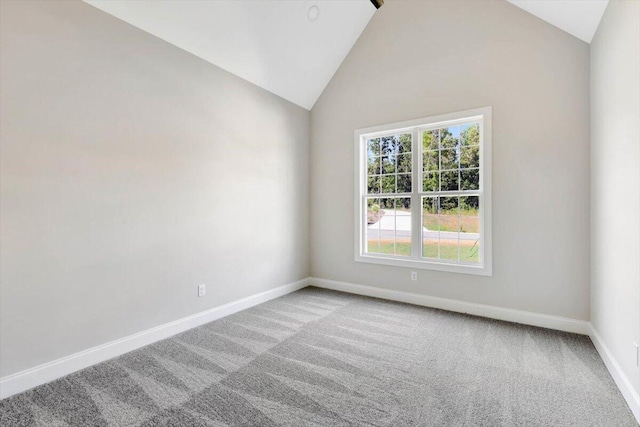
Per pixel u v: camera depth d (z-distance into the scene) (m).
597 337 2.58
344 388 2.06
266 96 3.89
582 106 2.88
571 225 2.94
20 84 1.99
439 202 3.70
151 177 2.71
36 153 2.06
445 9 3.54
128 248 2.56
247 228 3.65
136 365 2.34
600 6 2.31
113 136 2.46
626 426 1.70
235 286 3.51
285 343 2.72
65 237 2.20
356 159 4.20
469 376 2.20
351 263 4.28
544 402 1.90
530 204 3.12
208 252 3.21
